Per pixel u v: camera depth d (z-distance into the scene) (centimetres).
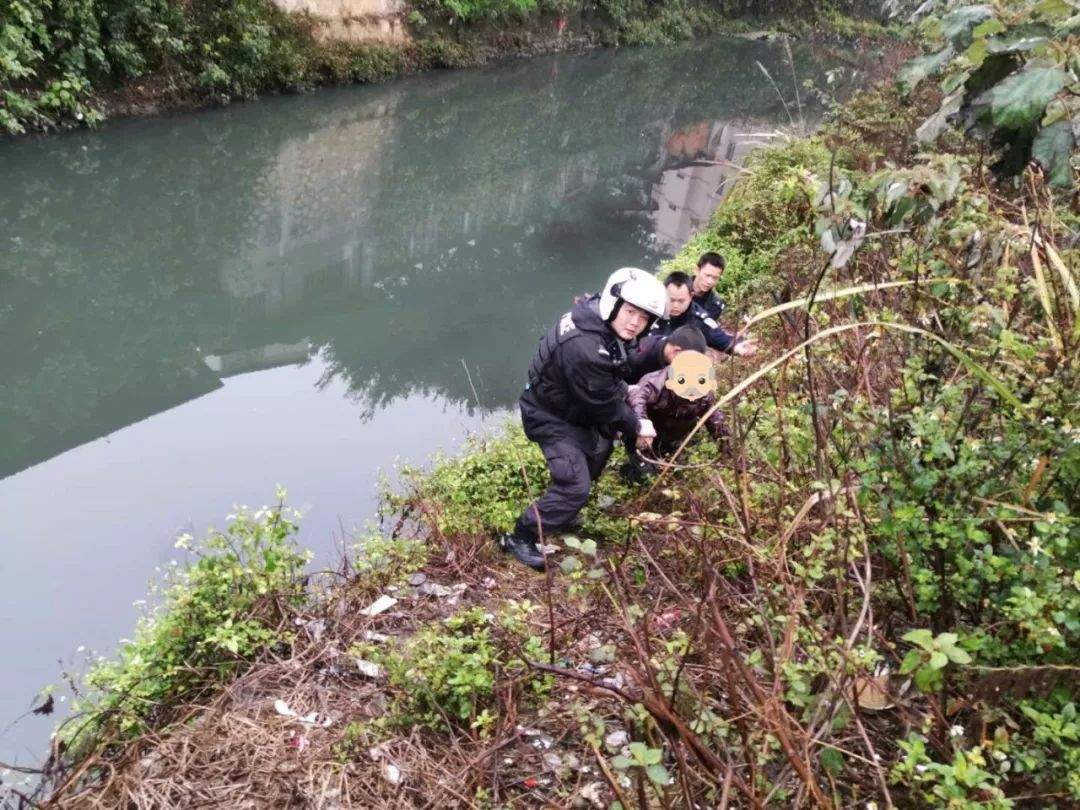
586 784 267
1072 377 230
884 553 245
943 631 235
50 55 1105
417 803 270
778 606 242
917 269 266
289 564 364
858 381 280
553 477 397
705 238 896
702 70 2534
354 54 1697
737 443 323
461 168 1391
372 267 991
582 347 367
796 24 2538
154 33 1232
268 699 309
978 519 221
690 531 304
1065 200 329
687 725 210
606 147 1631
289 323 841
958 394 251
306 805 266
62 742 296
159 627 334
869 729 238
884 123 716
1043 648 201
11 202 958
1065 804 188
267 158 1267
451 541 421
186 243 978
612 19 2655
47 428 606
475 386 727
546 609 364
